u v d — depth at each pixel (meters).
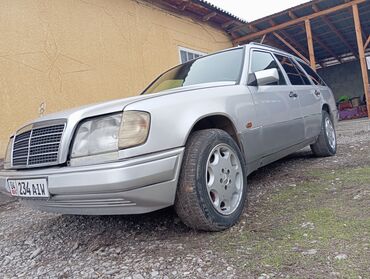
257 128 2.85
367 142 5.29
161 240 2.28
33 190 2.14
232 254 1.92
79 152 2.01
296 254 1.81
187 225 2.25
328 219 2.22
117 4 7.75
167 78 3.58
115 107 2.04
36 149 2.21
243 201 2.49
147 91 3.48
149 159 1.93
